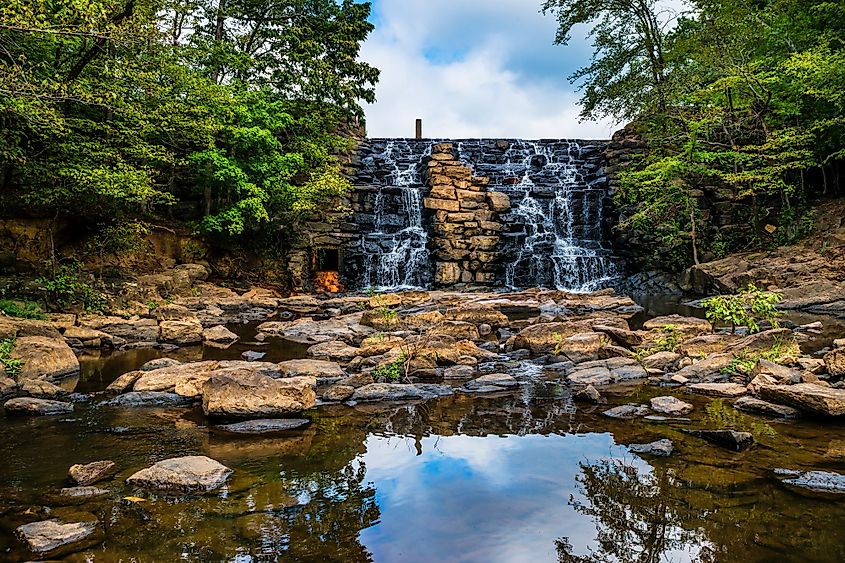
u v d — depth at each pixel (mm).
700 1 22453
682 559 3041
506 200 26438
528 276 24688
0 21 9039
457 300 17406
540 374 8312
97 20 10750
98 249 16250
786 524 3404
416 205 27266
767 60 20438
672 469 4367
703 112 21406
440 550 3174
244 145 19672
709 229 22594
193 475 4172
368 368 8562
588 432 5422
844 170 21328
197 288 18094
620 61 24984
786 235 19781
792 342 8289
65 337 10805
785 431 5281
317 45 22953
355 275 24750
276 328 13289
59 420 5984
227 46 21031
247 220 21188
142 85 15180
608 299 17062
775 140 18891
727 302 9516
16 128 13039
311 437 5398
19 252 14938
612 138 29047
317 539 3309
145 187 14820
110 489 4059
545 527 3463
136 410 6418
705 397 6730
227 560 3053
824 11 20109
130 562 3021
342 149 26484
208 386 6285
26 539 3230
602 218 27656
